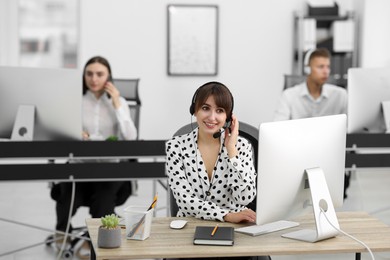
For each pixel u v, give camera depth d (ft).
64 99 13.07
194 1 24.02
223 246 8.10
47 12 24.58
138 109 16.49
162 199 20.75
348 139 13.87
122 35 23.84
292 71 24.57
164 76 24.16
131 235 8.34
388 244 8.30
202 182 9.64
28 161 23.43
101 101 15.08
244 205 9.66
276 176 8.37
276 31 24.43
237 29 24.29
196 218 9.36
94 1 23.65
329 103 16.96
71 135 13.26
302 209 8.89
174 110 24.29
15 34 24.07
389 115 14.20
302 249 8.05
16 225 17.13
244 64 24.41
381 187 22.29
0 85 12.91
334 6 23.97
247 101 24.53
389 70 14.21
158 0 23.88
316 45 24.32
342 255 14.39
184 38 24.08
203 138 9.68
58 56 24.81
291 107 17.01
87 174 12.99
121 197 14.89
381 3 24.29
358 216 9.62
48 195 20.99
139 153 13.08
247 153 9.62
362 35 24.49
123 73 23.97
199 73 24.26
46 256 14.43
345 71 24.36
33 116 13.01
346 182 17.20
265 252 7.97
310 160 8.67
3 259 14.17
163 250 7.91
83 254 14.52
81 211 18.88
